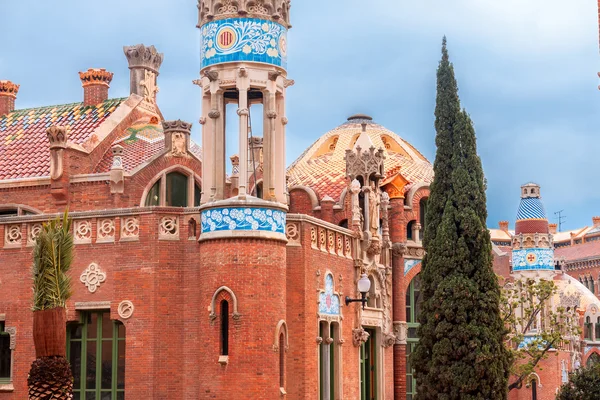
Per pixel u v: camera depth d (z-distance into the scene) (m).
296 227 39.03
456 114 46.03
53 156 43.62
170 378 36.41
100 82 49.56
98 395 37.62
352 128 59.03
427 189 55.41
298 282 38.69
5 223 39.22
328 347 41.38
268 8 37.28
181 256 37.06
